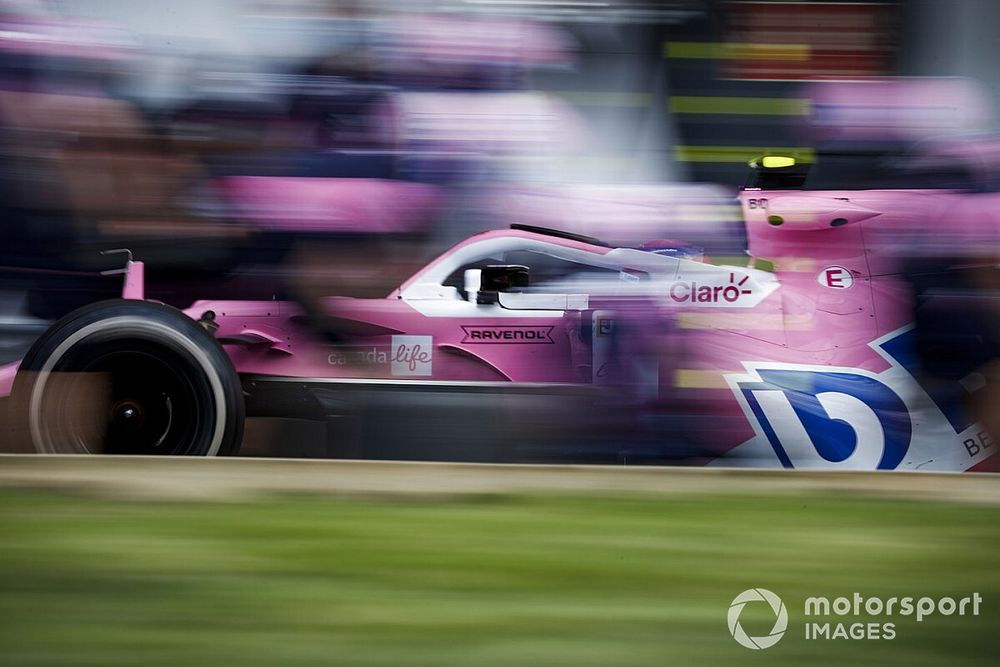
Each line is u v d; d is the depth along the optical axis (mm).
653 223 15617
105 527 7801
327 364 14930
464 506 8516
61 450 12906
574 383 14891
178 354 13125
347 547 7480
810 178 16234
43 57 14414
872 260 15828
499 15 14703
